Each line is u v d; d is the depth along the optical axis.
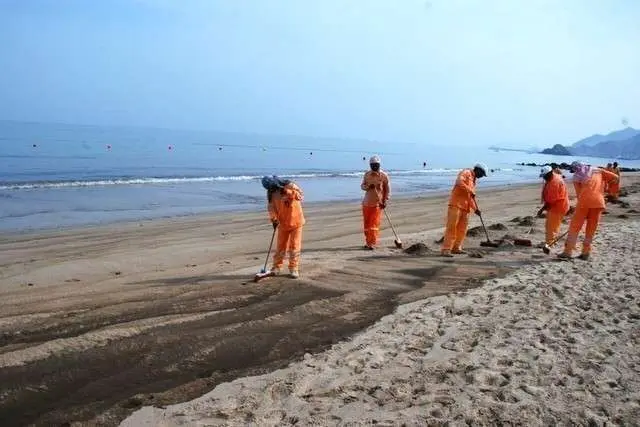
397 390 4.53
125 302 7.11
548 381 4.70
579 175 10.30
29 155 47.25
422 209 20.80
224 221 17.19
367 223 11.46
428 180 44.00
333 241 12.72
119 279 8.44
